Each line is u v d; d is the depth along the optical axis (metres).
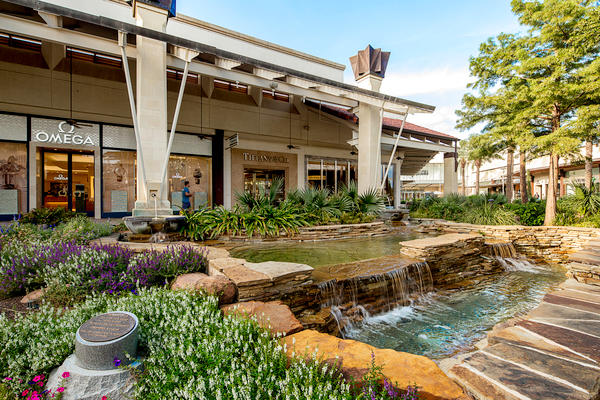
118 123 11.30
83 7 9.27
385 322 4.70
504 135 11.95
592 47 9.92
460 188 51.50
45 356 2.15
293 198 10.68
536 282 7.17
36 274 3.95
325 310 4.24
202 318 2.62
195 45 7.57
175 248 5.04
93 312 2.83
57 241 5.20
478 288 6.62
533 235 9.87
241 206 9.45
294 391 1.66
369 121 12.73
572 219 10.91
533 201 17.36
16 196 9.85
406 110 12.38
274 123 14.90
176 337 2.34
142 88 7.71
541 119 11.94
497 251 8.70
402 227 12.30
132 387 2.04
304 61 14.08
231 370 1.90
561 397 1.76
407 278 5.59
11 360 2.10
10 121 9.71
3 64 9.46
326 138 16.56
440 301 5.72
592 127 9.74
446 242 6.87
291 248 7.40
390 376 1.99
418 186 55.22
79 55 10.68
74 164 10.98
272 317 3.04
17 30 6.70
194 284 3.42
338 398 1.60
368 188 12.73
